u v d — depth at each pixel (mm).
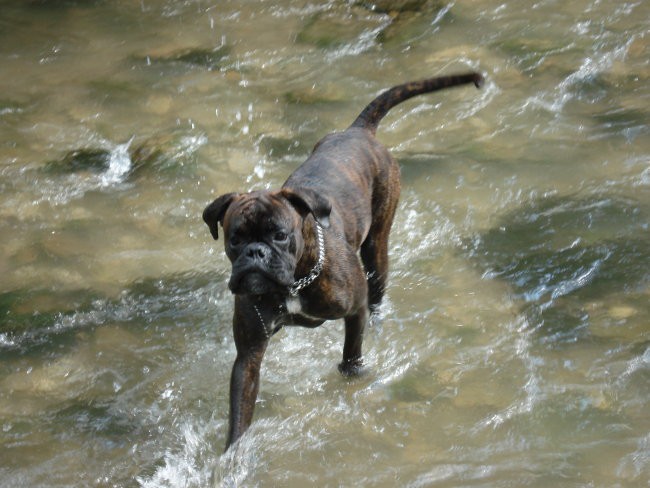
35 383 8273
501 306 8844
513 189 10516
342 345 8625
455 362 8227
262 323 6965
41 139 12133
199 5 15562
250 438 7488
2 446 7602
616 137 11336
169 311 9094
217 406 8000
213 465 7301
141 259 9828
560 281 9094
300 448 7457
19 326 8930
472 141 11492
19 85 13461
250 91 12930
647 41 13305
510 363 8156
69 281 9531
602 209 10078
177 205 10688
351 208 7738
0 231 10375
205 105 12641
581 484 6875
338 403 7910
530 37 13648
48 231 10336
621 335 8352
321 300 7027
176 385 8219
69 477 7301
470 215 10148
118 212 10625
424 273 9352
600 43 13344
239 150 11609
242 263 6281
